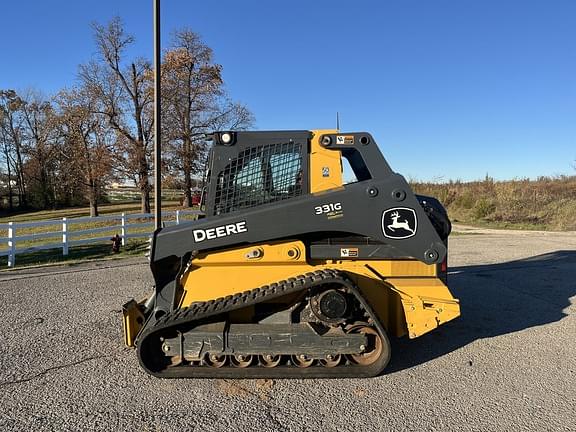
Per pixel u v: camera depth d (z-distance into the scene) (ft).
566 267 30.63
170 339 12.73
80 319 18.88
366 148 13.41
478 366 14.06
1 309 20.44
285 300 13.38
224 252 13.23
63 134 101.81
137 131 94.07
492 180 89.81
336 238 13.55
